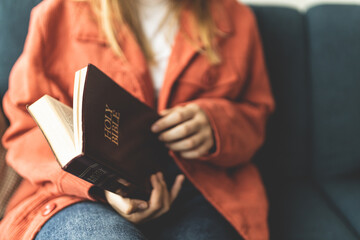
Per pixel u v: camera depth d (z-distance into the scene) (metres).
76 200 0.51
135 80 0.65
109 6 0.65
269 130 0.94
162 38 0.73
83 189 0.49
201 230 0.59
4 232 0.51
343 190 0.90
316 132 0.95
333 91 0.94
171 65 0.69
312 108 0.95
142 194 0.50
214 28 0.73
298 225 0.78
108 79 0.44
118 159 0.42
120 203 0.50
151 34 0.73
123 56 0.66
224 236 0.60
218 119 0.64
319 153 0.95
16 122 0.62
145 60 0.69
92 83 0.40
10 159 0.57
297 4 1.18
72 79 0.66
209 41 0.71
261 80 0.82
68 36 0.66
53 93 0.63
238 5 0.81
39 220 0.49
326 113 0.94
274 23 0.93
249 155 0.73
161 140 0.58
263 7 0.94
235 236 0.67
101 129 0.40
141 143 0.50
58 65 0.65
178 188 0.60
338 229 0.77
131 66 0.66
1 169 0.67
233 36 0.76
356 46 0.94
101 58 0.65
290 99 0.94
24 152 0.57
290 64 0.93
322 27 0.94
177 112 0.57
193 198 0.69
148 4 0.72
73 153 0.38
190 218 0.62
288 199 0.88
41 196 0.55
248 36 0.78
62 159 0.38
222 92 0.74
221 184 0.69
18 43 0.76
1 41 0.75
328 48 0.94
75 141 0.37
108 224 0.46
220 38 0.75
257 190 0.72
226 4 0.79
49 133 0.40
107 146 0.40
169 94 0.69
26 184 0.63
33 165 0.55
